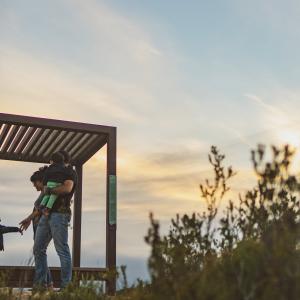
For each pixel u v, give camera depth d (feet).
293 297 7.72
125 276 12.21
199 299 8.25
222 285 8.51
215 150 11.12
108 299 15.43
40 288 17.94
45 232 21.04
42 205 21.03
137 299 10.95
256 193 10.75
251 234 10.64
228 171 11.00
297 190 9.78
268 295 7.82
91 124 31.19
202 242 10.80
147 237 8.87
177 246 10.29
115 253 28.71
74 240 36.68
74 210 37.35
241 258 9.72
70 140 34.76
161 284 9.06
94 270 27.50
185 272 9.52
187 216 10.70
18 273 23.72
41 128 31.71
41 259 20.98
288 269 7.81
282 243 8.04
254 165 9.79
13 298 17.19
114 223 29.30
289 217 9.93
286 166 9.70
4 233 23.39
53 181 21.03
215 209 11.04
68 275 20.51
